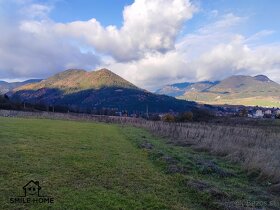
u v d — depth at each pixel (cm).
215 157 2183
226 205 1074
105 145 2539
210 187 1292
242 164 1820
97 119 8056
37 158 1712
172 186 1345
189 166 1733
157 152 2180
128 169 1623
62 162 1667
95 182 1326
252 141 2853
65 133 3309
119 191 1223
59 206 1005
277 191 1326
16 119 5416
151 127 5216
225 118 10388
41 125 4284
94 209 1000
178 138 3328
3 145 2061
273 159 1844
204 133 3534
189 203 1136
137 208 1040
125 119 8569
